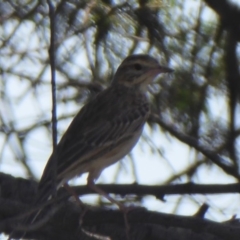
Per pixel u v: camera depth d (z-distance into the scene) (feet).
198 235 33.55
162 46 41.70
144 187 32.89
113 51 41.78
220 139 41.91
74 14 40.88
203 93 42.24
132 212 31.63
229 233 30.45
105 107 39.09
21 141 41.68
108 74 42.80
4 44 41.91
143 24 41.22
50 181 30.99
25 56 42.52
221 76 42.14
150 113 41.29
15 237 29.01
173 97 42.34
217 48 41.91
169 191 32.01
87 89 42.68
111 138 37.91
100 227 33.68
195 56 42.14
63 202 30.50
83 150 36.50
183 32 41.93
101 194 35.12
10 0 42.11
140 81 40.83
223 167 39.78
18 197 35.55
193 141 40.68
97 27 40.88
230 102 41.39
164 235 33.45
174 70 40.88
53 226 33.04
